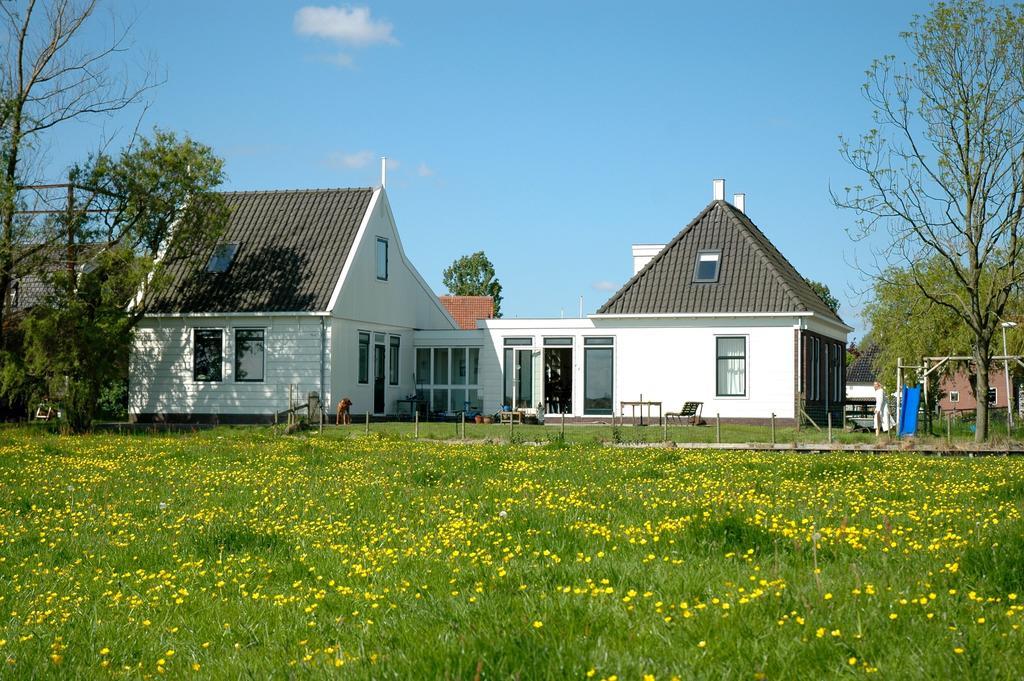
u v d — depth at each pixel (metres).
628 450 20.42
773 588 6.18
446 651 5.15
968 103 24.16
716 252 35.78
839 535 8.38
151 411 35.59
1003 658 4.96
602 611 5.92
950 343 39.84
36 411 37.59
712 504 10.29
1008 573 6.64
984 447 21.70
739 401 33.97
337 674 5.08
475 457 18.30
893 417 35.62
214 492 13.16
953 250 25.42
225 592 7.35
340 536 9.38
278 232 36.62
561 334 36.31
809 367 34.78
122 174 30.78
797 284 37.84
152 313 35.25
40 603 7.17
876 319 42.00
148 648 6.00
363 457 18.45
